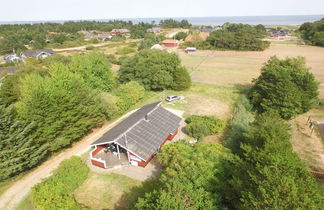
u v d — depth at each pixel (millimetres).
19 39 145625
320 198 12852
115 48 123750
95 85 40375
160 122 30062
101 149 28391
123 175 24516
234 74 67625
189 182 16922
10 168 21547
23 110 25828
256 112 39812
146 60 50938
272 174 13922
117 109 37375
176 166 18625
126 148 24500
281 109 34719
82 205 19906
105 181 23688
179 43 127750
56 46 132125
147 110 31609
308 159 26656
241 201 14758
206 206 15367
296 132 33062
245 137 23844
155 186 22484
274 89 35781
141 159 24672
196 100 46750
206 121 33688
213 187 16938
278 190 12641
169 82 50531
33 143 24906
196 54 101438
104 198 21500
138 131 26953
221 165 19109
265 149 17781
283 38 142250
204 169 17859
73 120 28172
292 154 17703
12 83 43906
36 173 25406
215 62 85000
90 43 144500
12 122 22672
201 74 68062
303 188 13023
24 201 21391
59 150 29562
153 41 122062
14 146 22312
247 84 57875
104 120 37562
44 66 71750
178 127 32219
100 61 42906
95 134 33781
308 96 35344
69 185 22000
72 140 30891
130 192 22109
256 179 14242
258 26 174375
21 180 24250
